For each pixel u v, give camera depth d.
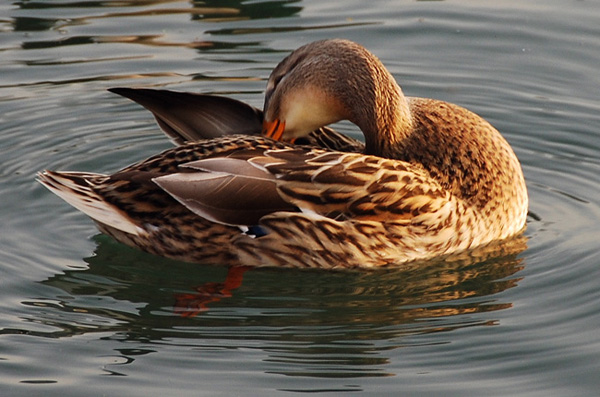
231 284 11.63
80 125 15.02
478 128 12.20
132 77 15.87
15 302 11.16
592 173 13.84
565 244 12.26
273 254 11.62
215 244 11.55
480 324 10.81
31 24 17.27
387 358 10.23
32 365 10.06
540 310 11.02
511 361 10.14
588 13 17.58
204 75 15.95
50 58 16.36
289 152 11.58
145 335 10.63
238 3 18.05
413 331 10.73
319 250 11.59
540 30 17.16
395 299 11.45
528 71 16.19
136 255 11.99
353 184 11.48
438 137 12.07
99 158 14.19
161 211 11.39
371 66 12.20
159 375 9.91
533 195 13.45
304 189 11.41
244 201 11.27
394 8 17.92
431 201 11.62
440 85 15.87
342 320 11.01
